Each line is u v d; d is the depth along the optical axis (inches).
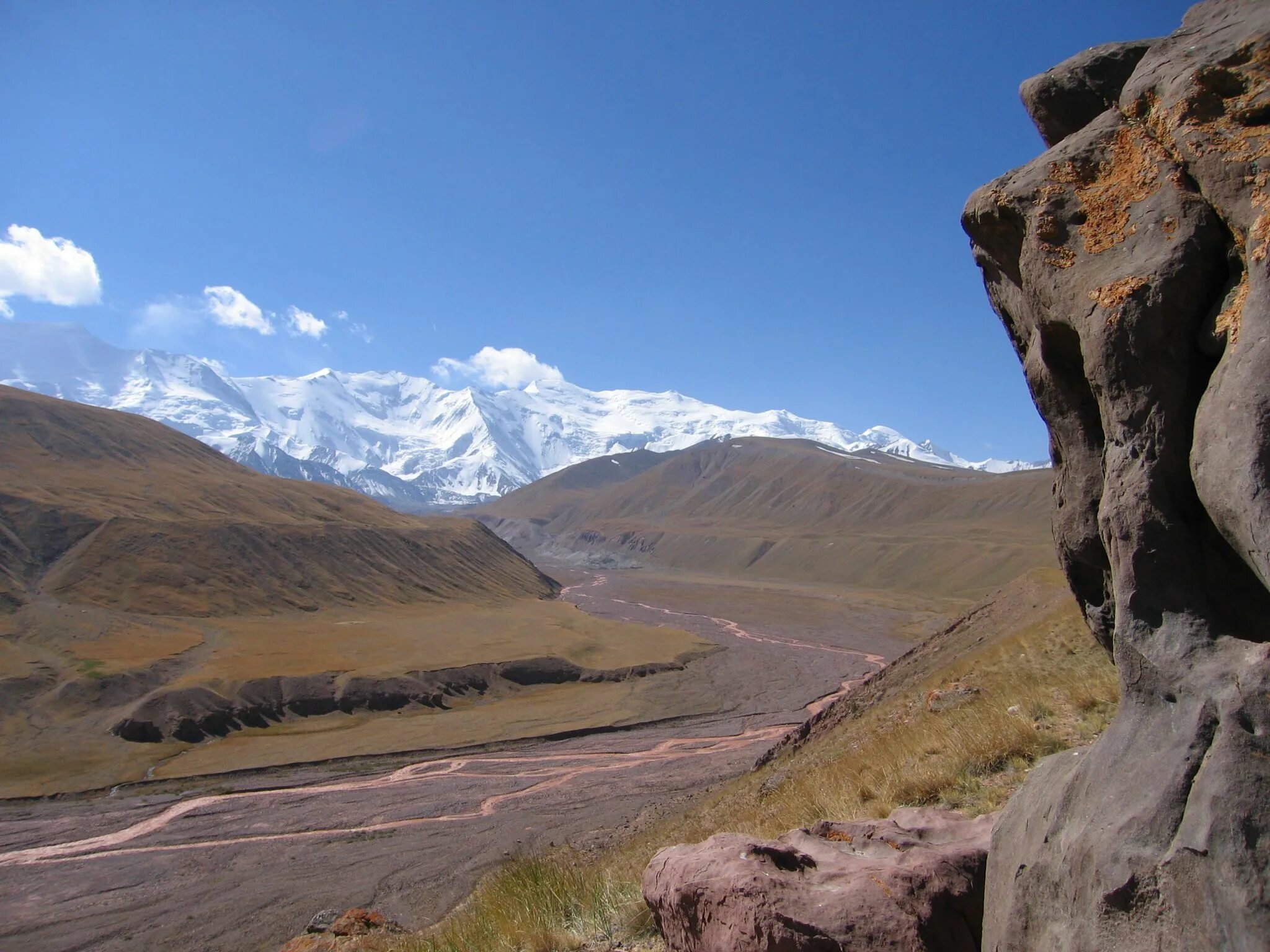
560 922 303.6
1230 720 117.4
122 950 1075.3
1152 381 144.5
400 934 442.0
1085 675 529.3
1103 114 177.8
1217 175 144.9
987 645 1034.7
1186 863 111.3
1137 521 141.6
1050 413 184.1
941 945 163.8
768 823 472.4
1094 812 131.3
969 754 390.3
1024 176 181.0
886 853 201.2
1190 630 133.1
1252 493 119.2
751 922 171.2
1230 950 104.3
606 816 1473.9
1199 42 161.9
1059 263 164.6
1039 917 137.3
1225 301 140.3
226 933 1098.7
